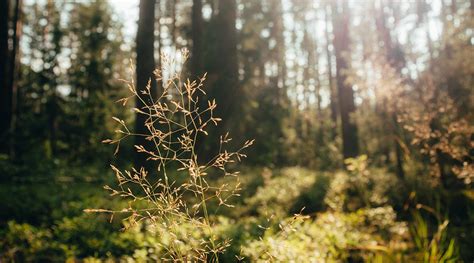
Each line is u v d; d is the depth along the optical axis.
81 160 19.47
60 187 9.99
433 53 16.44
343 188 9.40
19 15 15.90
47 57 25.38
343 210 8.35
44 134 21.06
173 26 29.12
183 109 1.90
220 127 13.55
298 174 13.78
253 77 20.98
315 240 5.21
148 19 11.90
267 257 3.17
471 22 13.96
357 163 8.98
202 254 2.05
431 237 5.89
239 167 15.58
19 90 24.89
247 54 21.05
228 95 13.82
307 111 35.50
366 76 12.95
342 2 20.00
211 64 15.02
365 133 22.08
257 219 6.83
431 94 9.17
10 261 4.77
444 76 13.32
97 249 5.09
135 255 4.38
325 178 11.73
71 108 23.69
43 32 32.50
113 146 17.95
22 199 7.83
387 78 10.41
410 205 7.84
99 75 25.42
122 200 7.79
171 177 9.97
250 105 16.69
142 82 11.48
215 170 12.76
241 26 23.08
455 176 8.10
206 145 13.15
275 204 8.85
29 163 13.30
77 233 5.62
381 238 6.19
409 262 4.90
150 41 11.84
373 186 9.79
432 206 7.26
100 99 23.55
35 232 5.80
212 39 16.97
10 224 5.84
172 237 1.95
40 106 25.47
